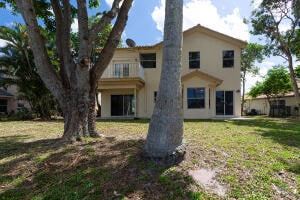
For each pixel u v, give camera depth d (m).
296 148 5.74
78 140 5.97
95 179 3.76
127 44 17.84
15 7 7.78
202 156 4.56
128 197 3.26
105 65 6.75
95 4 8.30
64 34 6.61
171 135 4.22
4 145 6.37
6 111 24.88
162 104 4.30
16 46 17.98
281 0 16.45
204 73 15.09
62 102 6.32
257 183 3.65
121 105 18.00
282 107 22.59
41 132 9.07
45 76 6.25
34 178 3.91
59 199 3.29
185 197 3.24
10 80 18.78
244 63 27.55
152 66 17.56
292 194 3.38
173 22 4.34
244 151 5.29
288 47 17.53
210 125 10.66
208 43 16.59
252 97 28.58
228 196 3.30
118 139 6.29
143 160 4.25
